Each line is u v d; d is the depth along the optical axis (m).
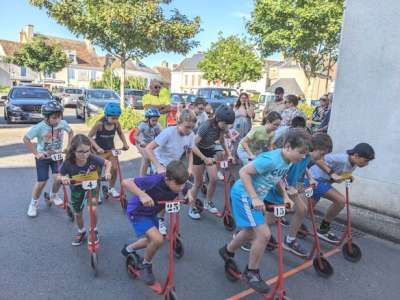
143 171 5.79
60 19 11.99
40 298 3.39
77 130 13.28
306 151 3.26
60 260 4.09
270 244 4.60
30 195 6.16
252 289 3.71
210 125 5.10
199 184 5.43
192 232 5.08
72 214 5.12
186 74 58.94
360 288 3.88
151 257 3.55
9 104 14.39
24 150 9.55
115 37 12.44
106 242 4.59
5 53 47.16
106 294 3.50
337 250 4.78
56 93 33.12
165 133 4.49
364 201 5.94
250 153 5.32
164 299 3.40
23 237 4.61
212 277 3.92
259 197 3.56
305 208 4.30
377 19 5.65
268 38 17.28
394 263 4.49
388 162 5.63
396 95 5.50
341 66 6.17
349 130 6.11
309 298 3.64
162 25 12.38
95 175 3.92
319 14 15.66
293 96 7.54
